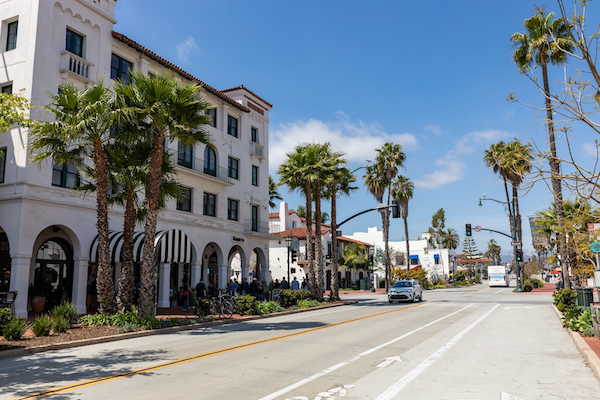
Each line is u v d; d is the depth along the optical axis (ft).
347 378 24.31
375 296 133.59
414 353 32.32
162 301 82.17
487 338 40.01
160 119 50.01
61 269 71.31
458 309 74.64
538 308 74.84
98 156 50.60
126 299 51.96
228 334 45.32
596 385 22.48
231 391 21.61
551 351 32.78
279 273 164.35
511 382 23.25
